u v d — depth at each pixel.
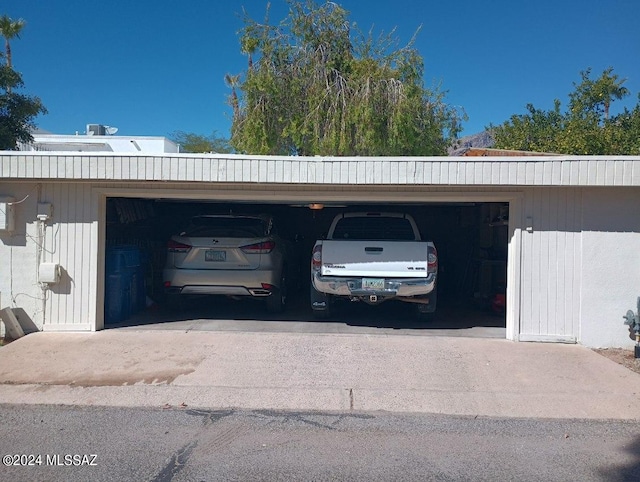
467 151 14.67
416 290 9.22
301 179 8.55
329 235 10.52
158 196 9.36
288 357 8.00
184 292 10.16
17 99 19.14
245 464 5.02
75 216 9.19
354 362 7.82
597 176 8.30
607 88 28.95
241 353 8.14
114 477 4.77
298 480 4.74
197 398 6.60
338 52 17.22
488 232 12.21
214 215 10.63
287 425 5.91
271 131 16.64
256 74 16.75
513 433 5.77
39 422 5.95
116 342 8.61
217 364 7.70
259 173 8.57
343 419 6.09
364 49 17.33
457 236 15.04
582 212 8.75
